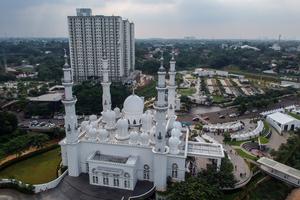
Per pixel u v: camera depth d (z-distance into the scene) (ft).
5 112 408.26
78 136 284.41
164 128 250.57
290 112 527.81
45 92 649.61
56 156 339.57
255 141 394.73
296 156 338.75
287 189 283.79
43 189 262.26
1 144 339.16
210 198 225.76
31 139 342.23
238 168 314.96
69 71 260.42
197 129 442.09
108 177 261.24
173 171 270.87
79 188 262.26
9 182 267.39
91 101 522.88
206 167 296.30
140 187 264.11
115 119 321.11
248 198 257.55
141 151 268.21
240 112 534.37
